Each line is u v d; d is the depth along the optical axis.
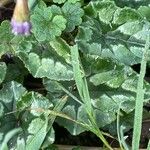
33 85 0.36
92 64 0.33
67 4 0.32
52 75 0.33
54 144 0.35
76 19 0.32
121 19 0.33
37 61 0.33
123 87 0.33
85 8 0.33
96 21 0.33
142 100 0.29
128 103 0.33
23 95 0.32
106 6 0.33
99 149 0.35
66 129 0.36
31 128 0.32
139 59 0.33
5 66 0.33
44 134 0.31
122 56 0.33
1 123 0.32
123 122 0.34
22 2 0.27
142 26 0.33
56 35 0.31
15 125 0.33
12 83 0.33
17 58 0.35
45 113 0.32
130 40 0.33
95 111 0.33
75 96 0.33
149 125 0.36
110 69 0.33
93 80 0.33
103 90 0.33
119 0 0.35
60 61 0.33
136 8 0.35
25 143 0.32
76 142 0.36
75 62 0.29
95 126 0.31
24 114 0.33
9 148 0.32
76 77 0.30
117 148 0.34
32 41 0.33
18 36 0.33
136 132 0.29
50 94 0.33
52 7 0.32
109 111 0.33
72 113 0.33
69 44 0.34
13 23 0.27
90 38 0.33
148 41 0.30
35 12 0.32
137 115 0.29
